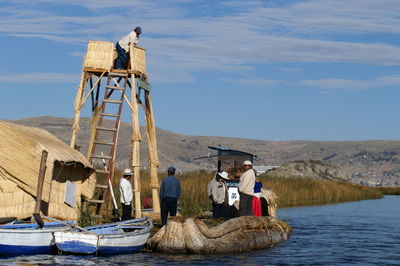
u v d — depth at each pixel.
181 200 32.59
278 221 24.66
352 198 61.47
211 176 42.94
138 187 24.66
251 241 21.06
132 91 25.05
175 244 19.28
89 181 23.64
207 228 19.72
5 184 20.56
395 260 19.73
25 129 22.48
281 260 19.14
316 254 20.69
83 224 21.78
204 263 17.86
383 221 33.88
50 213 21.34
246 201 23.16
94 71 25.34
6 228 18.09
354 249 22.11
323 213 39.59
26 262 17.03
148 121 27.00
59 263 17.06
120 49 25.33
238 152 27.89
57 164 21.58
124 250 19.06
